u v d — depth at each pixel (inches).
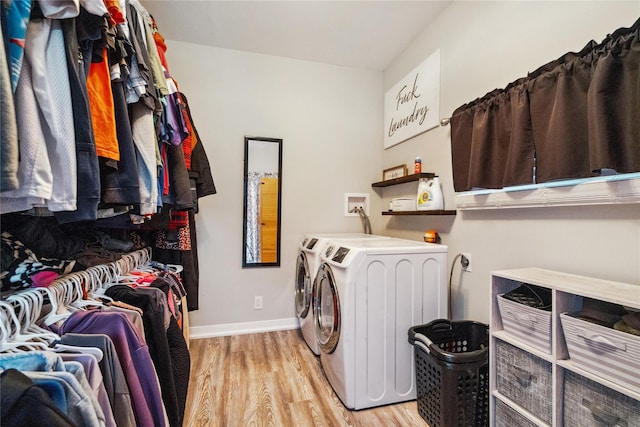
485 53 72.2
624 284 43.9
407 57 106.1
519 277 49.3
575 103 48.7
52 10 25.9
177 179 61.8
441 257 71.8
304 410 65.9
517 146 58.1
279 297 113.8
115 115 37.6
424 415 63.2
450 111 83.8
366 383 66.6
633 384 34.4
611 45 44.1
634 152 41.3
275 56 112.7
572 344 41.1
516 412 49.3
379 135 123.6
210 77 106.5
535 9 60.1
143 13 50.2
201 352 93.4
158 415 35.1
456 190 75.8
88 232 56.7
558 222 55.3
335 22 92.7
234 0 82.8
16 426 19.5
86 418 24.0
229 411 65.3
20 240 36.0
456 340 70.1
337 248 75.3
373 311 66.7
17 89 24.4
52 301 33.4
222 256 108.2
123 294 42.8
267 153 111.6
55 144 27.2
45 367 24.6
